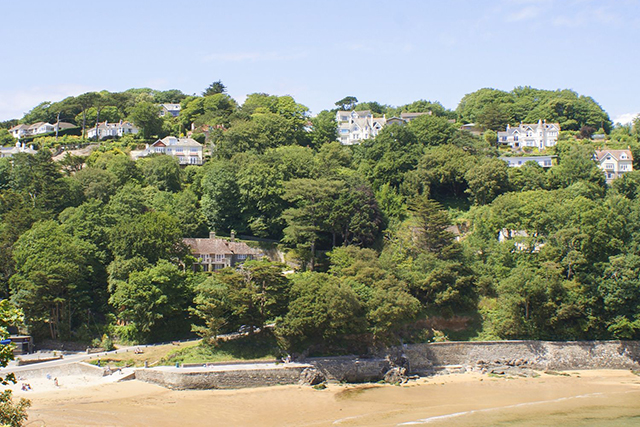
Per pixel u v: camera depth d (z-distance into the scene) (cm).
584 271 13000
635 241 13200
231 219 15988
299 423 8625
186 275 12500
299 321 10844
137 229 12638
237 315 11269
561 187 17538
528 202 15012
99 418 8312
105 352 11400
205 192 16688
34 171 16238
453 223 16188
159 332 11994
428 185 17400
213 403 9356
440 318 12794
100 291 12812
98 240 13312
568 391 10600
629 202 15212
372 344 11731
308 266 14500
